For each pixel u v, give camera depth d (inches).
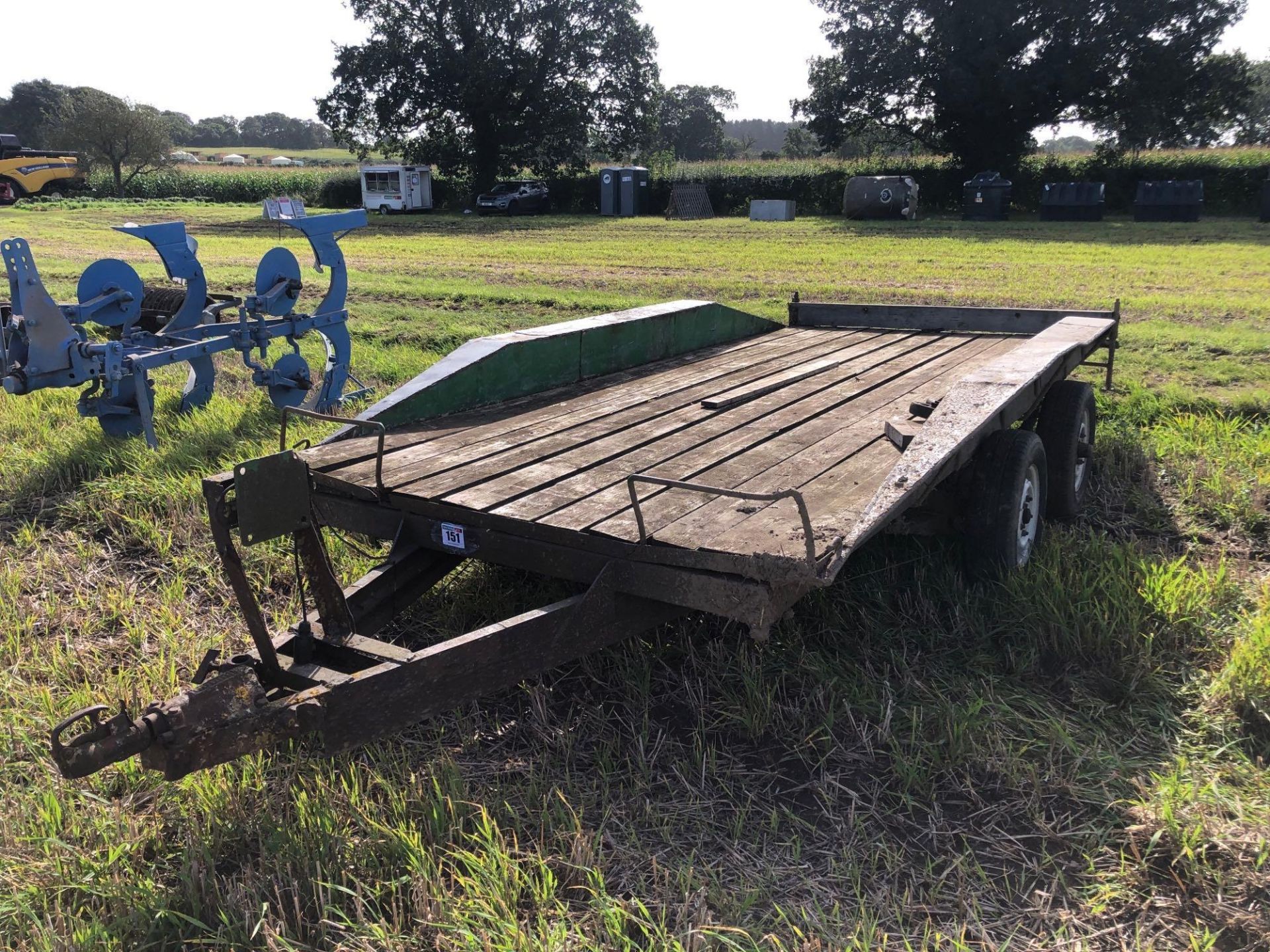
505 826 121.9
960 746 135.3
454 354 209.5
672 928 106.3
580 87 2130.9
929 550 201.3
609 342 242.8
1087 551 196.1
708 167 2004.2
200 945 104.4
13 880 113.7
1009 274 757.3
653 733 144.9
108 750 90.4
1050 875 115.6
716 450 173.6
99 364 262.2
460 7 1985.7
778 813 127.0
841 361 261.9
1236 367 391.2
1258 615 168.7
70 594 197.3
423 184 1982.0
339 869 112.8
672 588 125.6
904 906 110.0
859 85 1802.4
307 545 121.4
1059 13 1622.8
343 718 106.0
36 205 1838.1
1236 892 111.8
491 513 137.9
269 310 311.1
